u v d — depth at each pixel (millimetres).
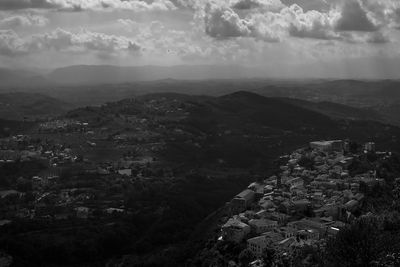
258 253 187875
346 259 120312
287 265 164875
